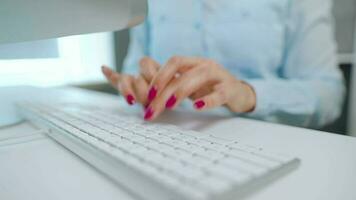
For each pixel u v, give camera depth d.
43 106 0.43
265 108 0.51
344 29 0.87
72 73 0.99
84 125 0.29
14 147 0.28
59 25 0.32
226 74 0.42
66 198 0.17
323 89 0.65
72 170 0.22
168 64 0.36
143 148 0.21
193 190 0.14
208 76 0.37
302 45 0.74
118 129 0.28
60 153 0.26
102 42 1.15
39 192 0.18
